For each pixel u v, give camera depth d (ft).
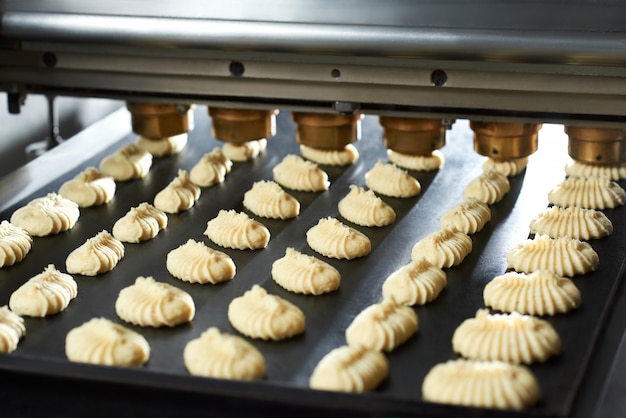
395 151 3.20
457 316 2.55
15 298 2.57
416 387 2.29
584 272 2.70
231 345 2.29
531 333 2.36
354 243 2.81
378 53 2.79
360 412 2.06
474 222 2.92
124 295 2.55
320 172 3.22
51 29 2.92
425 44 2.74
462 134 3.60
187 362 2.33
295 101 3.00
